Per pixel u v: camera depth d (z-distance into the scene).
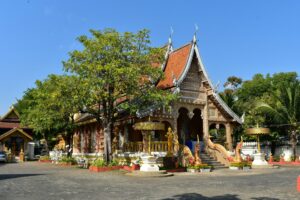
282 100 37.44
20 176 21.30
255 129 30.20
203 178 20.03
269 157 38.19
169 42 34.59
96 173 23.62
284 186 15.43
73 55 24.70
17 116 52.84
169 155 25.98
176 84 28.72
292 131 37.00
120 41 25.16
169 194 13.05
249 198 11.91
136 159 26.44
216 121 32.28
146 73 25.59
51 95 26.23
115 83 24.19
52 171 25.80
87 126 39.69
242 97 51.41
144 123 22.45
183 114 33.97
